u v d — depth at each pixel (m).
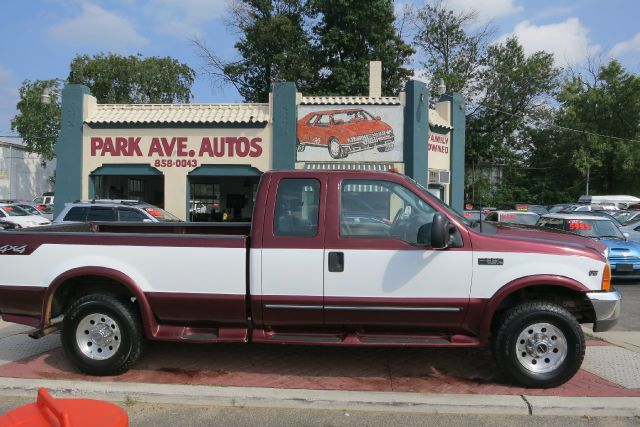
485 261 4.86
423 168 17.55
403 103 17.30
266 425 4.30
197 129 17.55
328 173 5.09
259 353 6.05
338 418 4.45
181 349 6.18
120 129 17.69
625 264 11.54
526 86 39.06
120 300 5.24
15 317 5.39
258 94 33.69
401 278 4.89
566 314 4.81
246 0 32.69
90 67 39.06
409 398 4.65
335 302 4.93
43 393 1.98
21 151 50.00
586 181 44.00
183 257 5.10
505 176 47.16
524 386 4.94
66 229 6.24
